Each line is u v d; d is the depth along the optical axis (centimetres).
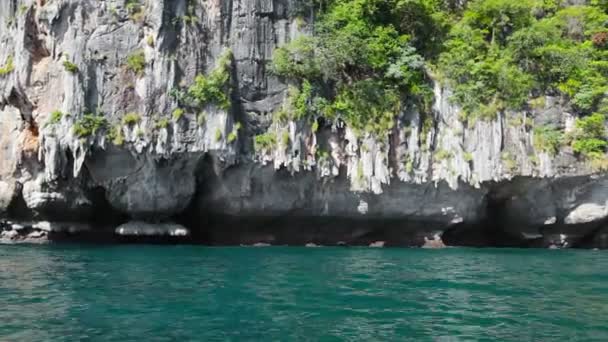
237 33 3603
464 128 3659
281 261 2544
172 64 3434
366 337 1165
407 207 3694
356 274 2111
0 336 1139
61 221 3662
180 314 1354
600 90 3766
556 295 1680
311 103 3588
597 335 1196
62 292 1630
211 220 3734
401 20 3912
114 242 3600
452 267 2406
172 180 3556
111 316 1326
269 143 3550
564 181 3709
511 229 3938
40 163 3525
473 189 3688
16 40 3569
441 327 1255
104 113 3381
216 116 3441
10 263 2341
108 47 3425
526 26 4050
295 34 3709
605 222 3797
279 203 3650
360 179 3569
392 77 3681
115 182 3509
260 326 1246
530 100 3788
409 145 3634
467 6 4175
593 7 4306
